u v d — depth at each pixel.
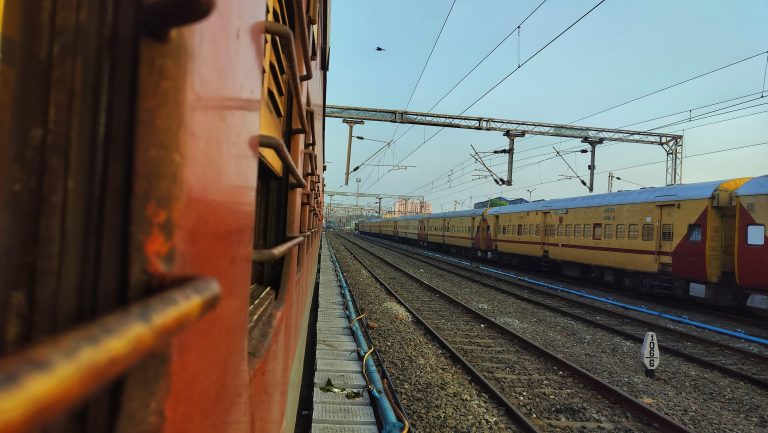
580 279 20.31
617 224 16.41
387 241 58.31
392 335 8.48
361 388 4.96
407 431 4.09
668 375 6.75
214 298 0.58
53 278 0.55
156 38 0.57
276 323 1.64
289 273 2.27
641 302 14.16
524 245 23.11
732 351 8.16
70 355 0.33
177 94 0.59
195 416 0.67
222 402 0.80
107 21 0.56
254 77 1.01
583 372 6.26
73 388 0.31
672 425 4.75
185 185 0.61
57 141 0.56
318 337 7.10
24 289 0.55
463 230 32.28
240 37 0.87
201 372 0.69
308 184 3.30
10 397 0.26
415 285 16.08
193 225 0.65
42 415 0.28
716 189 12.62
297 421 4.91
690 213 13.33
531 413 5.15
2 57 0.56
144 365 0.55
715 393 6.09
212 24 0.71
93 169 0.56
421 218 43.78
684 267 13.49
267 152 1.58
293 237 2.23
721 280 12.75
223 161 0.79
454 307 11.77
